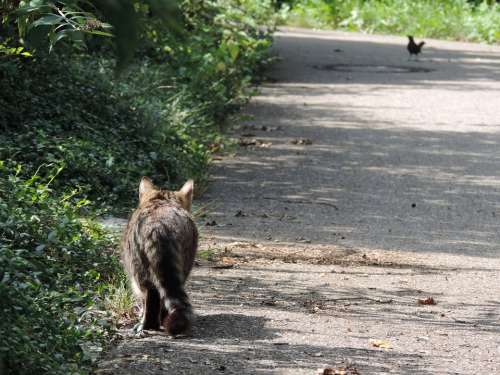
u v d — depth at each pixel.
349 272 11.87
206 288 10.73
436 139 22.06
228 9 31.92
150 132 17.25
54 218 10.72
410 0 54.56
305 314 9.80
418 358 8.39
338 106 26.42
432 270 12.16
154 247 8.31
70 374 7.06
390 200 16.36
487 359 8.48
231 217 14.80
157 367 7.69
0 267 8.12
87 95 17.39
